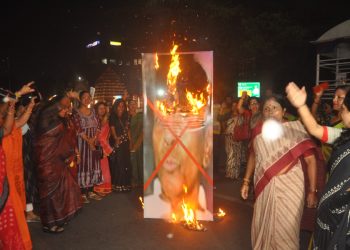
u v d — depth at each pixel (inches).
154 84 190.7
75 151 210.8
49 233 193.3
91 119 255.6
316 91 135.3
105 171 273.6
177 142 194.1
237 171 317.1
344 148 94.6
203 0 648.4
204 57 184.4
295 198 130.6
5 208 138.1
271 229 131.0
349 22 335.0
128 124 288.8
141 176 304.3
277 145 132.2
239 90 669.9
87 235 189.9
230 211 227.3
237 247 171.6
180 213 201.6
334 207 94.6
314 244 101.8
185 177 197.5
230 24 654.5
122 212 228.4
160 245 174.9
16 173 186.2
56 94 213.5
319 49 346.9
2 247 138.5
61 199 194.5
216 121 383.6
